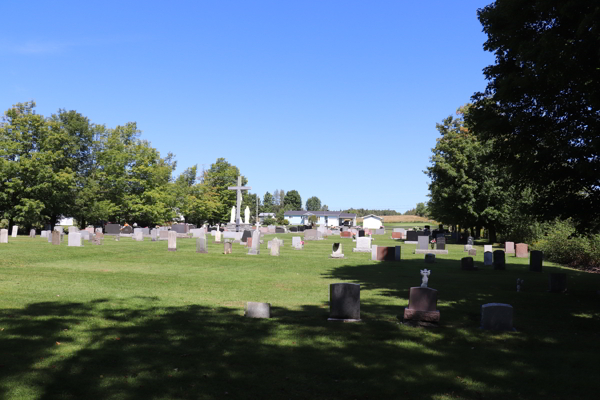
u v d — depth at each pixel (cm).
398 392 751
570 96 1411
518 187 1677
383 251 3188
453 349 1005
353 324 1218
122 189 6519
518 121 1430
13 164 4950
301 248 4094
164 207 6825
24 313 1213
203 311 1332
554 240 3306
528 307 1527
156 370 815
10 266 2289
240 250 3575
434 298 1213
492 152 1675
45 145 5291
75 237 3416
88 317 1197
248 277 2153
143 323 1155
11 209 5122
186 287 1816
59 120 6581
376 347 1001
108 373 794
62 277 1953
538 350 1016
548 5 1347
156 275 2136
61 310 1270
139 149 6650
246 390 739
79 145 6481
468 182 5178
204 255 3108
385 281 2130
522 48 1391
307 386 764
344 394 736
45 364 825
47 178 5172
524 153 1567
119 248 3409
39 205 5094
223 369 831
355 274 2369
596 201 1515
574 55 1252
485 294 1773
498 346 1038
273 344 1001
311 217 13762
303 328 1155
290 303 1529
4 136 5291
